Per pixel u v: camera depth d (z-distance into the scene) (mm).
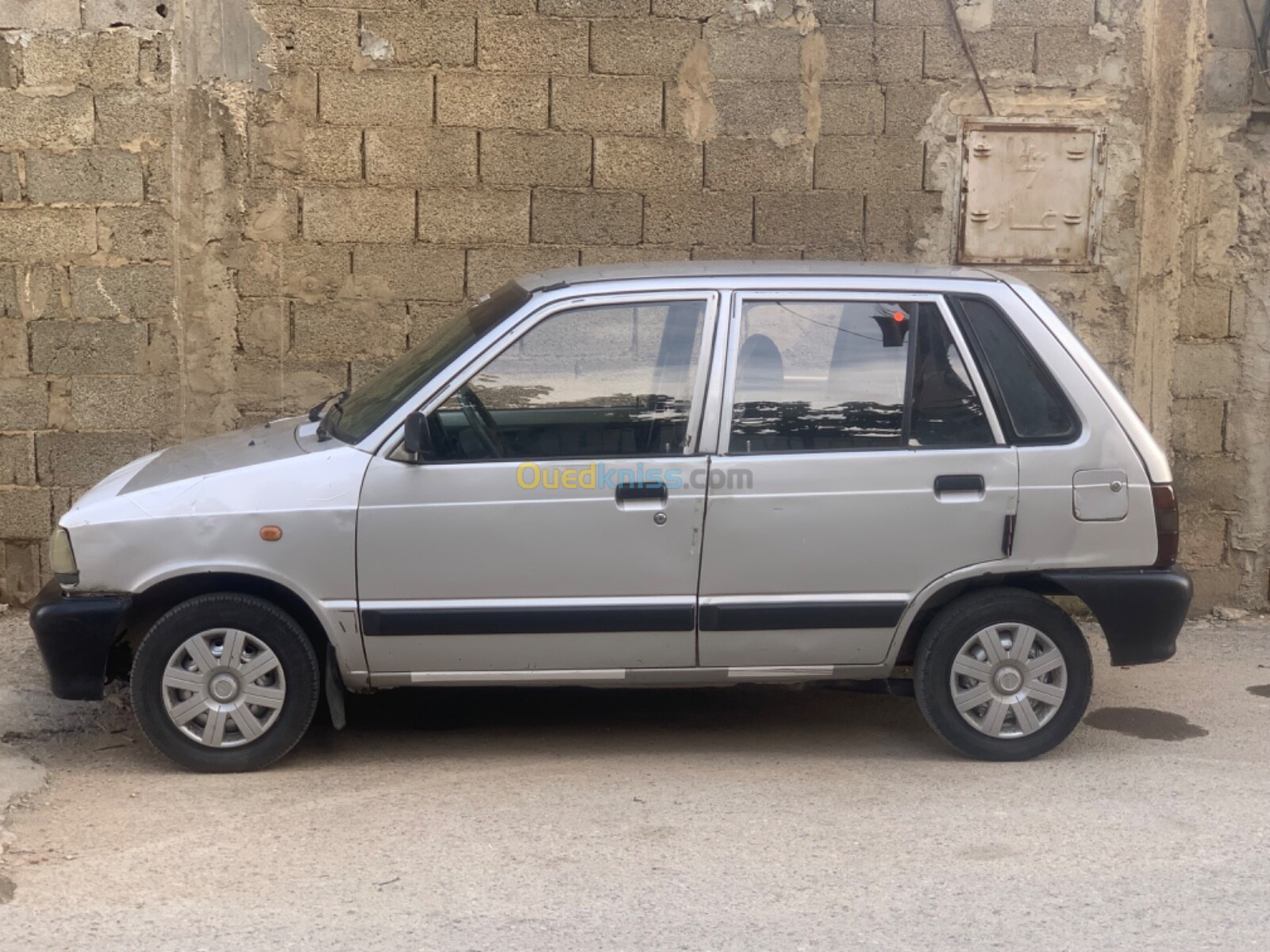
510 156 7418
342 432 5254
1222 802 4957
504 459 5012
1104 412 5168
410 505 4965
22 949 3783
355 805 4863
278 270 7367
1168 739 5703
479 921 3973
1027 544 5121
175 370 7371
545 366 5062
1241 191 7668
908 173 7586
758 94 7492
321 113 7301
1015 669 5242
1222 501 7828
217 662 5062
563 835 4613
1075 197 7648
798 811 4840
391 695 6227
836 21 7477
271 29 7238
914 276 5258
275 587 5156
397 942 3844
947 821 4750
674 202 7523
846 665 5199
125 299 7309
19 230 7238
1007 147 7594
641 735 5715
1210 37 7578
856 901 4121
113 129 7203
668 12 7414
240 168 7289
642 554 5023
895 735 5730
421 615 4992
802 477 5035
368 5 7270
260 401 7434
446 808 4844
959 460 5086
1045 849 4520
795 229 7586
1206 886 4242
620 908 4066
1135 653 5215
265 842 4539
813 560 5070
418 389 5059
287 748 5156
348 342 7441
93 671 5043
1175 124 7613
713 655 5129
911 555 5094
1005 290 5242
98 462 7398
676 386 5082
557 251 7500
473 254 7445
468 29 7324
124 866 4344
